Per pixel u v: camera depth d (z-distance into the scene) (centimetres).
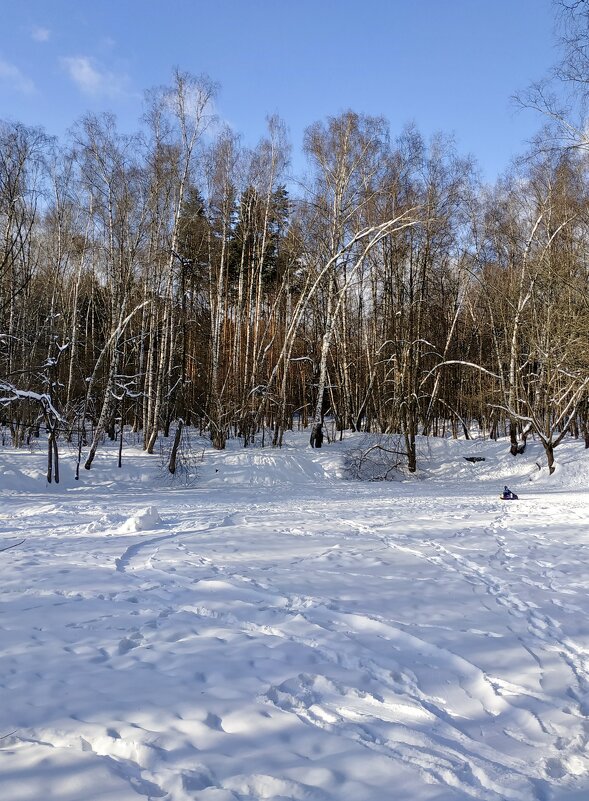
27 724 418
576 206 2400
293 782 348
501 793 351
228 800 334
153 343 2852
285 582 816
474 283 3594
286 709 452
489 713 461
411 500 1920
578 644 596
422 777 364
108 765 366
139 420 3488
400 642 598
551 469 2605
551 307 2409
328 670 524
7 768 360
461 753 397
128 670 515
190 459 2580
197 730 411
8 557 971
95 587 782
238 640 593
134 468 2456
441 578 849
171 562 934
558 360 2333
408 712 457
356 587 795
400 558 980
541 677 518
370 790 347
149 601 727
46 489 2178
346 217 2814
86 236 2917
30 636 597
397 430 3117
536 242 2692
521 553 1027
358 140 2834
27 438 3078
